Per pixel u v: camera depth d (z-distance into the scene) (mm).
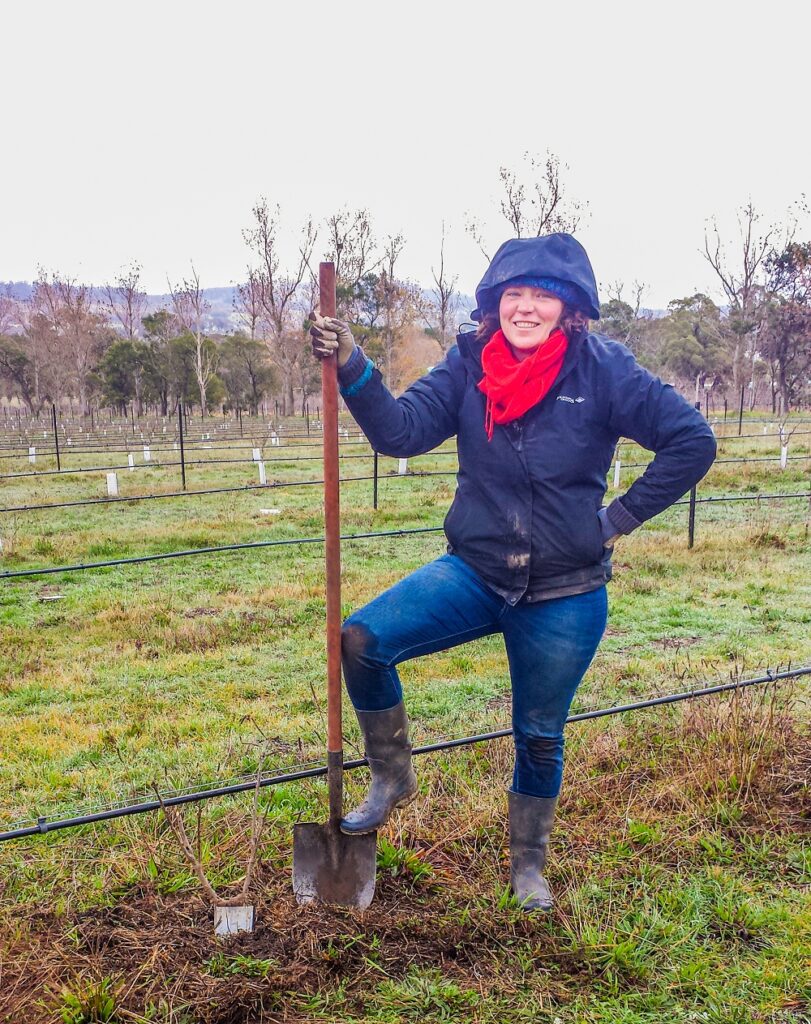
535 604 2855
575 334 2754
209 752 5027
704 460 2686
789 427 33531
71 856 3543
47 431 43031
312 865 3002
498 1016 2598
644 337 64562
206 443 33750
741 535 11812
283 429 40938
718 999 2676
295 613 8578
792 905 3174
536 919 2996
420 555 11461
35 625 8438
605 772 4262
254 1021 2570
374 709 2939
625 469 20141
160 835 3650
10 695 6406
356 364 2635
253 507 16203
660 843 3590
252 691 6375
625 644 7344
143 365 62906
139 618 8516
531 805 3057
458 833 3600
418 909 3084
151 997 2631
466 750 4602
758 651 7020
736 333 50844
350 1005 2629
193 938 2885
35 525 14375
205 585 10000
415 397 2883
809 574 9828
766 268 46906
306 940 2850
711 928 3051
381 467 23203
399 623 2832
